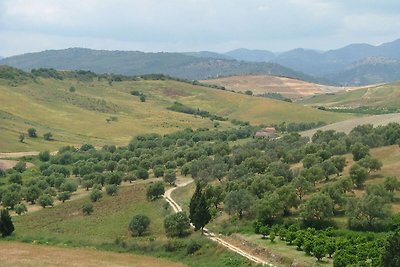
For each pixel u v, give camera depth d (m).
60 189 149.25
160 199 126.81
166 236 97.88
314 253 73.38
